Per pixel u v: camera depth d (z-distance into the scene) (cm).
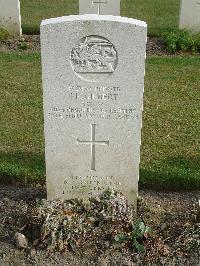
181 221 172
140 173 202
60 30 148
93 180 176
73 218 166
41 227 163
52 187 177
